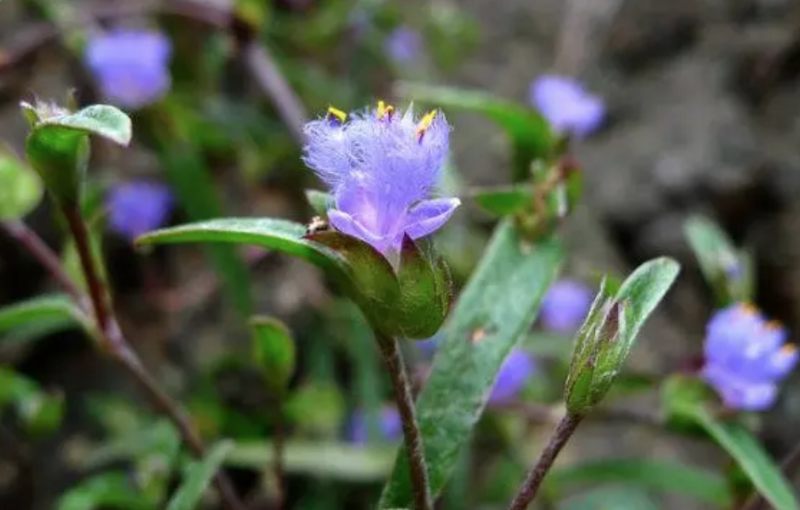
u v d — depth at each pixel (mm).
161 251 233
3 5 248
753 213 270
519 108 148
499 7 311
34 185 147
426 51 287
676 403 149
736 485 146
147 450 181
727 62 286
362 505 207
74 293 144
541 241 129
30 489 208
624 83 291
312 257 96
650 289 98
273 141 234
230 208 244
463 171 266
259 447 194
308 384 221
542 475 95
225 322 227
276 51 251
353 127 90
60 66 240
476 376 115
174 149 215
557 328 219
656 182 264
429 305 90
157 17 236
